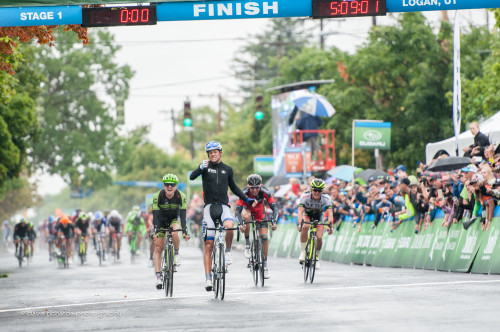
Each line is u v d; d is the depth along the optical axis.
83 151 172.75
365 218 53.78
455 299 26.34
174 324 22.47
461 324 20.44
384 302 26.33
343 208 57.50
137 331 21.25
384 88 99.19
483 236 38.34
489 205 37.69
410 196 45.72
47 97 169.25
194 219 90.31
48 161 174.38
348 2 37.78
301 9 37.91
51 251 87.44
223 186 30.95
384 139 72.50
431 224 44.12
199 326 21.84
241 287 35.47
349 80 103.94
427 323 20.86
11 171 76.69
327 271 45.16
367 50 98.88
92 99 175.62
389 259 48.53
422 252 44.50
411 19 97.50
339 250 57.72
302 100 85.00
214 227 30.69
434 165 47.22
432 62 96.19
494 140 48.41
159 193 32.41
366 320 21.88
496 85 75.81
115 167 177.75
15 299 34.50
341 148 102.44
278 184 89.00
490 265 37.25
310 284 35.75
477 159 41.66
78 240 77.19
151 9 38.41
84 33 40.12
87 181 174.00
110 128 176.62
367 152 102.38
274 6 37.91
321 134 92.00
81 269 62.84
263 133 145.62
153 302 29.67
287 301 27.97
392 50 97.25
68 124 176.12
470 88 83.94
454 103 52.88
